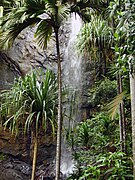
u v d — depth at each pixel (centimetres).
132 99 241
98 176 292
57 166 263
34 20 285
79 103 536
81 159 362
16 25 282
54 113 329
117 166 285
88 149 397
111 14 237
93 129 403
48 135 546
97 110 527
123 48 224
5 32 287
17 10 273
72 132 440
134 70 216
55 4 271
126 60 221
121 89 341
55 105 332
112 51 368
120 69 260
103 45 365
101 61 484
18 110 324
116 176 281
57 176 262
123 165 295
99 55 388
